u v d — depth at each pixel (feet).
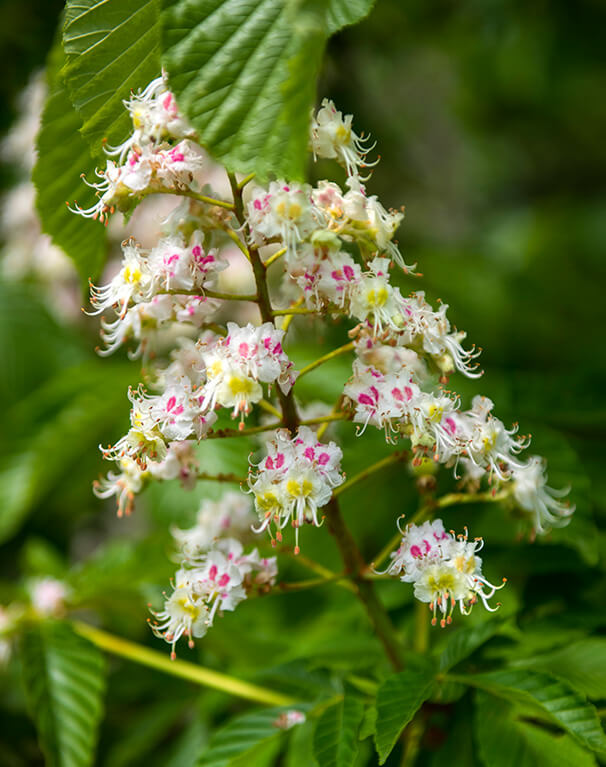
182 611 2.09
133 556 2.49
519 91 6.43
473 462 2.09
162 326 2.12
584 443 2.64
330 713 2.13
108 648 2.43
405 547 2.07
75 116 2.09
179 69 1.92
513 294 3.80
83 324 3.77
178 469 2.17
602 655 2.22
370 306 2.03
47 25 3.69
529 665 2.22
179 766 2.54
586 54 5.35
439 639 2.46
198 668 2.43
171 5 1.93
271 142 1.90
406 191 4.51
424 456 2.09
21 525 3.61
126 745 2.56
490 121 6.86
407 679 2.11
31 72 3.67
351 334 2.06
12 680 2.81
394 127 4.31
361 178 2.06
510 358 3.54
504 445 2.11
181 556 2.18
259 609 2.64
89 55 2.01
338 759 2.08
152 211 2.95
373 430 2.59
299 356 2.65
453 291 3.51
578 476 2.37
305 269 2.02
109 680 2.59
